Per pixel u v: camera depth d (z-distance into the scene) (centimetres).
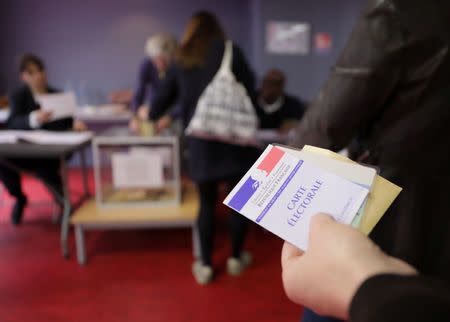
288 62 386
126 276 207
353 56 64
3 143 209
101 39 436
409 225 65
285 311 175
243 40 446
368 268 24
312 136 73
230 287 195
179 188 221
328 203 34
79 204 255
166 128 226
